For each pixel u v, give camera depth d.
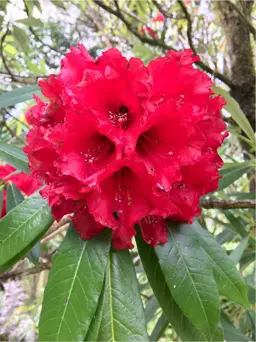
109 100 0.16
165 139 0.16
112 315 0.16
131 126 0.16
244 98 0.39
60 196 0.17
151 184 0.16
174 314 0.18
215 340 0.17
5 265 0.18
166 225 0.19
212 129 0.18
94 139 0.16
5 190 0.27
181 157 0.16
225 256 0.19
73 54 0.17
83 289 0.16
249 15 0.41
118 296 0.17
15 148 0.22
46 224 0.18
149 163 0.16
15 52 0.42
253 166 0.28
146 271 0.19
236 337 0.26
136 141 0.15
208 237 0.20
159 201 0.16
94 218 0.17
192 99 0.17
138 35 0.39
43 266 0.28
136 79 0.15
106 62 0.16
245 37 0.40
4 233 0.17
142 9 0.44
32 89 0.25
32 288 0.49
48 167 0.17
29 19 0.34
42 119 0.17
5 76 0.38
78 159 0.16
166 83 0.17
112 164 0.15
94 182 0.15
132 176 0.17
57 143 0.16
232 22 0.40
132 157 0.15
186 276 0.17
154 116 0.15
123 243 0.17
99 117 0.15
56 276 0.16
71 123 0.15
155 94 0.17
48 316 0.15
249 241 0.31
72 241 0.18
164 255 0.18
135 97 0.15
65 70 0.17
